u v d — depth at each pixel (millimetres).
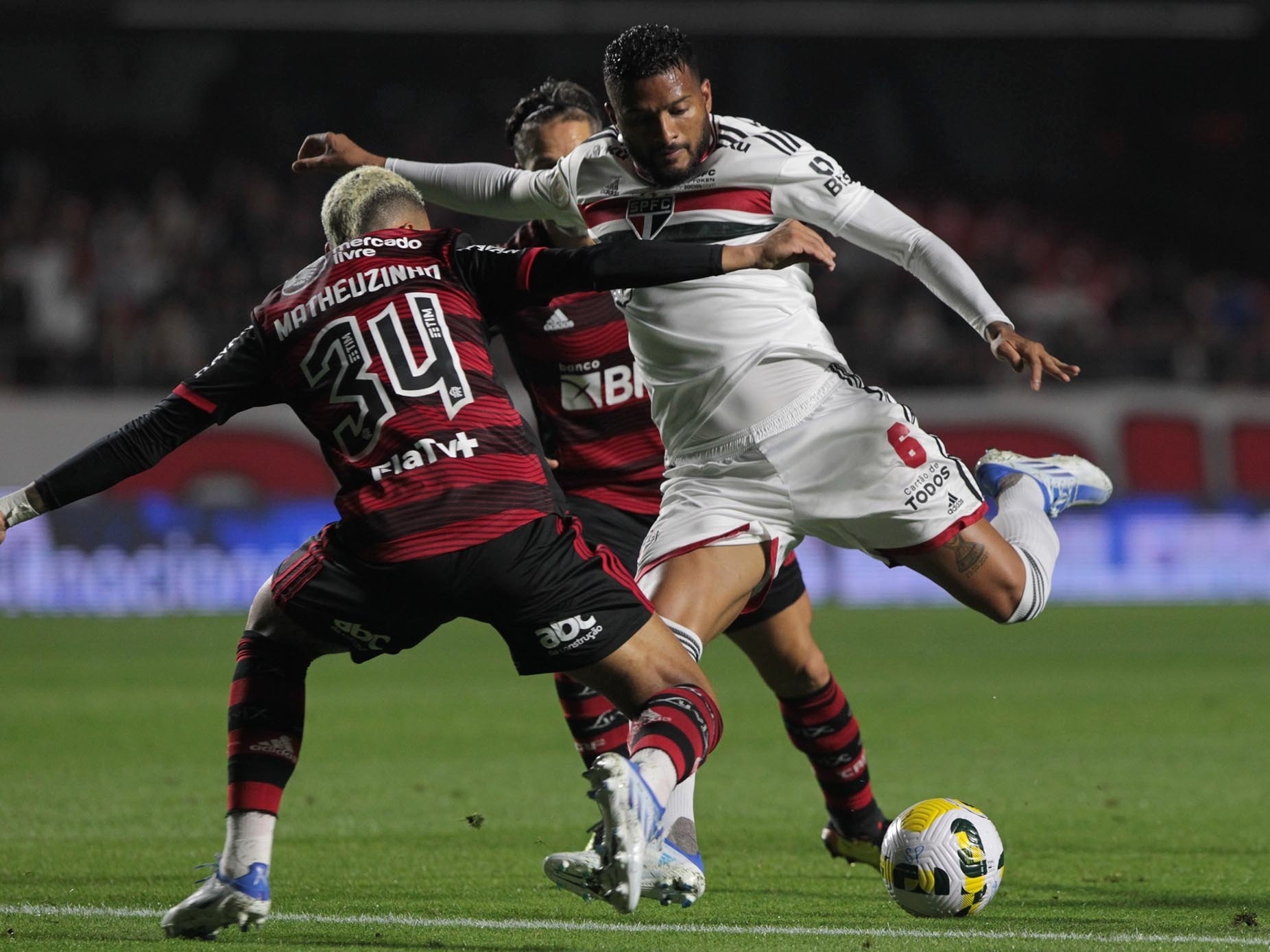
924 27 92938
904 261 17094
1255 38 98875
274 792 14336
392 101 101000
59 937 14898
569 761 30516
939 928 15711
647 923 16094
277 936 15109
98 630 58844
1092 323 91938
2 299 82500
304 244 90188
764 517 17719
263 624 14586
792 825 23781
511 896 17766
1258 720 35844
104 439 14406
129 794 26281
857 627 61375
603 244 14391
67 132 98812
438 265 14688
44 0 87375
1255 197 106062
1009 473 20172
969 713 37156
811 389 17609
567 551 14305
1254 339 92938
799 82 104812
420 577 13977
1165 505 73688
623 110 16625
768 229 17344
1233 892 17969
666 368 17938
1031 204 104812
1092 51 106312
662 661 14570
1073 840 21922
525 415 67875
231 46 99812
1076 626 60812
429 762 30297
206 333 81375
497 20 89938
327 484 69062
